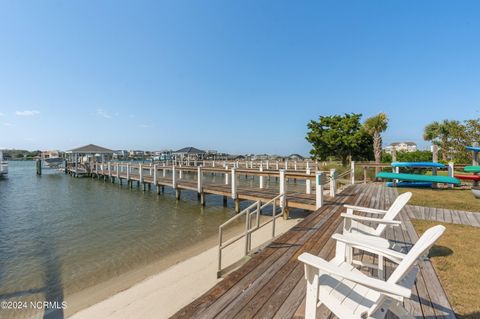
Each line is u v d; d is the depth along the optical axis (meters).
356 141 20.75
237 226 8.62
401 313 1.84
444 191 9.93
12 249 6.75
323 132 22.77
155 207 12.47
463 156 14.88
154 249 6.67
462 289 2.71
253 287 2.77
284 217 8.40
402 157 19.83
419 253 1.64
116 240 7.43
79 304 4.16
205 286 4.39
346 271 1.71
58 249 6.73
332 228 5.06
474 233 4.64
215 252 6.02
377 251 2.25
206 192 12.25
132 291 4.41
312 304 1.91
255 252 4.49
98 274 5.26
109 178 25.89
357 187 11.41
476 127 14.55
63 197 15.93
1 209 12.20
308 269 1.92
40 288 4.73
